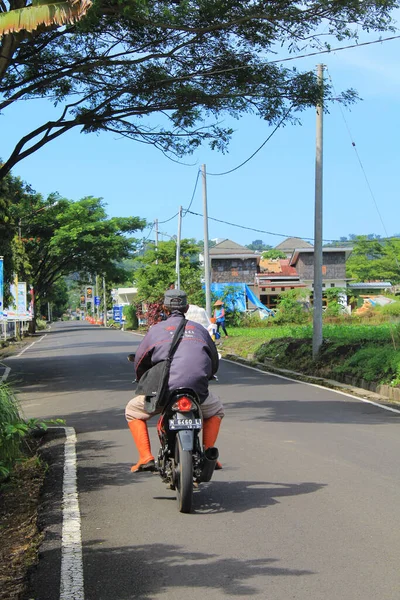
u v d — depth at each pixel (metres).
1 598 4.04
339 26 12.97
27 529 5.52
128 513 5.68
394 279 87.69
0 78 11.95
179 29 12.65
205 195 31.28
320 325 18.34
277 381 16.00
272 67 14.69
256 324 40.84
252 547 4.80
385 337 18.83
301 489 6.31
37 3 8.88
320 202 18.56
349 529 5.15
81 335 49.75
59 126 16.19
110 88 15.79
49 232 58.09
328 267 69.31
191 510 5.71
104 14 11.34
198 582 4.21
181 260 48.97
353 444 8.32
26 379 17.81
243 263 68.81
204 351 5.84
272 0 12.33
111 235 57.25
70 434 9.35
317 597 3.95
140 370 6.08
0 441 7.33
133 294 88.62
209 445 6.11
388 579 4.20
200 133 16.73
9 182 30.61
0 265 24.58
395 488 6.29
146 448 6.06
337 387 14.70
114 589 4.13
